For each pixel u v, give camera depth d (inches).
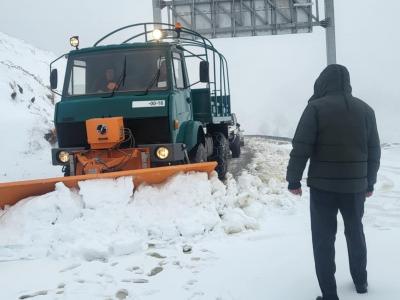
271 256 193.5
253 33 836.0
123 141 290.5
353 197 138.3
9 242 218.7
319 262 141.3
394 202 294.0
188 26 839.7
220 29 832.9
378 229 228.5
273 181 347.3
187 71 349.4
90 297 159.2
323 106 137.3
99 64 313.7
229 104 517.0
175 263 191.3
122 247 205.2
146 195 239.5
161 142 295.0
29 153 595.2
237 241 218.8
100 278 177.5
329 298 140.3
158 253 205.0
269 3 828.0
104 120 280.4
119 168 285.6
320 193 139.9
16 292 169.0
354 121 136.9
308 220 254.4
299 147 137.5
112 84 309.1
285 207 289.4
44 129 671.1
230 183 338.0
